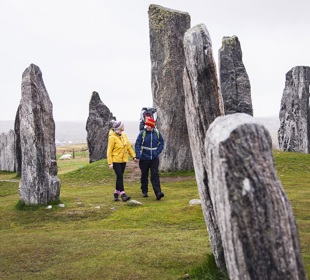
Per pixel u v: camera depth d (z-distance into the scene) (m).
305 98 27.92
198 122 5.73
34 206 12.50
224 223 3.65
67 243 8.52
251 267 3.44
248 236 3.44
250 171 3.51
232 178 3.52
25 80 12.77
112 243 8.39
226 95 24.31
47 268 7.07
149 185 17.80
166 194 14.84
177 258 7.20
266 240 3.43
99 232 9.47
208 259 6.15
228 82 24.38
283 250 3.43
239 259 3.51
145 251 7.71
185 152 20.62
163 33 21.03
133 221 10.77
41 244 8.52
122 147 13.53
